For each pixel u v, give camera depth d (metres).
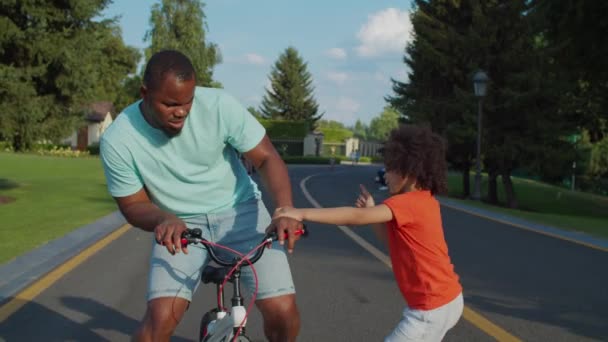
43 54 18.05
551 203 30.78
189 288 3.48
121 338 5.33
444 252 3.35
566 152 27.39
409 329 3.33
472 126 27.41
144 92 3.27
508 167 28.58
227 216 3.65
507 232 12.88
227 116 3.50
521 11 26.84
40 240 9.88
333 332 5.51
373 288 7.19
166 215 3.22
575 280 7.99
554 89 25.92
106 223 12.26
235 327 3.05
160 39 58.69
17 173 26.36
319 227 12.48
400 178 3.42
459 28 29.53
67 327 5.59
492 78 27.72
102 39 20.72
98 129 58.38
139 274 7.75
